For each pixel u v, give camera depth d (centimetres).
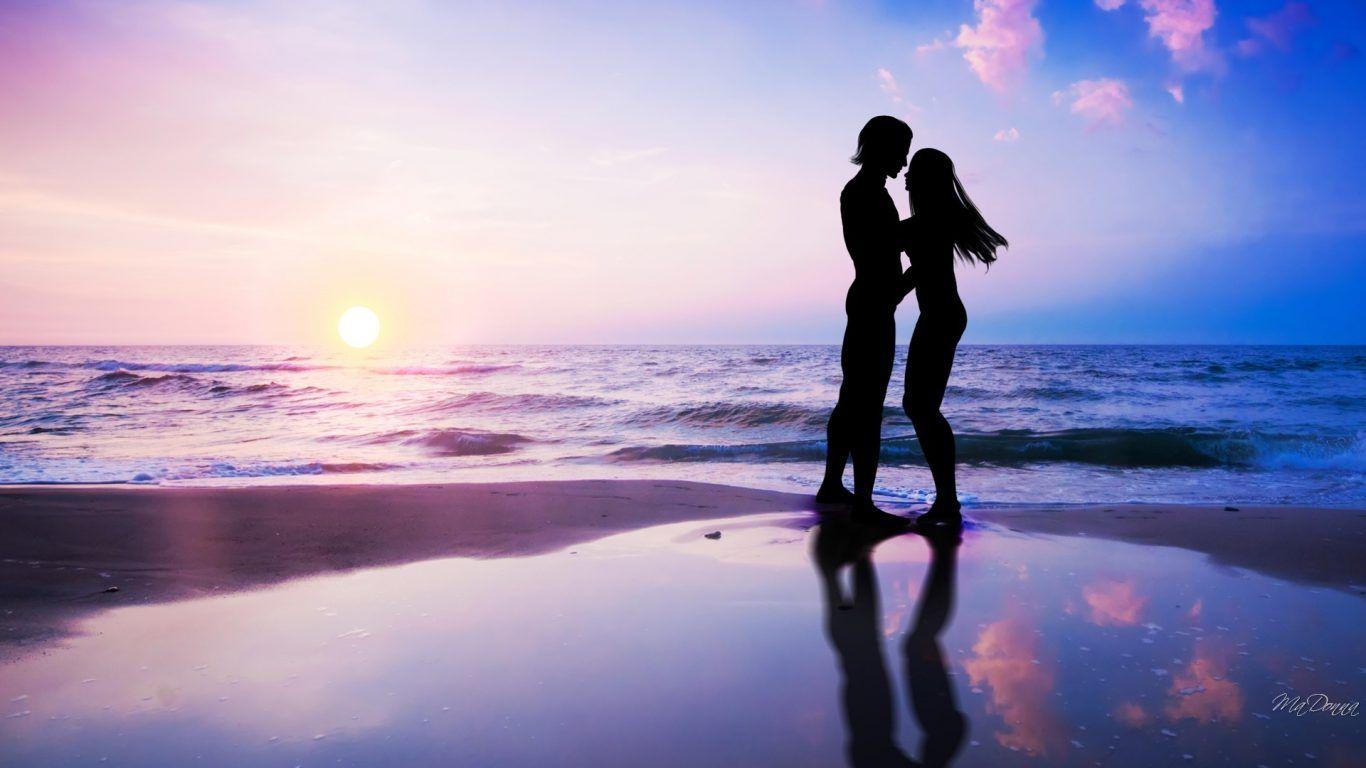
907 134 427
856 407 434
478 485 568
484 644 246
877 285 428
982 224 423
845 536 398
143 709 201
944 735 187
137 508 468
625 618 271
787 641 248
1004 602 289
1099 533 406
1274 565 343
